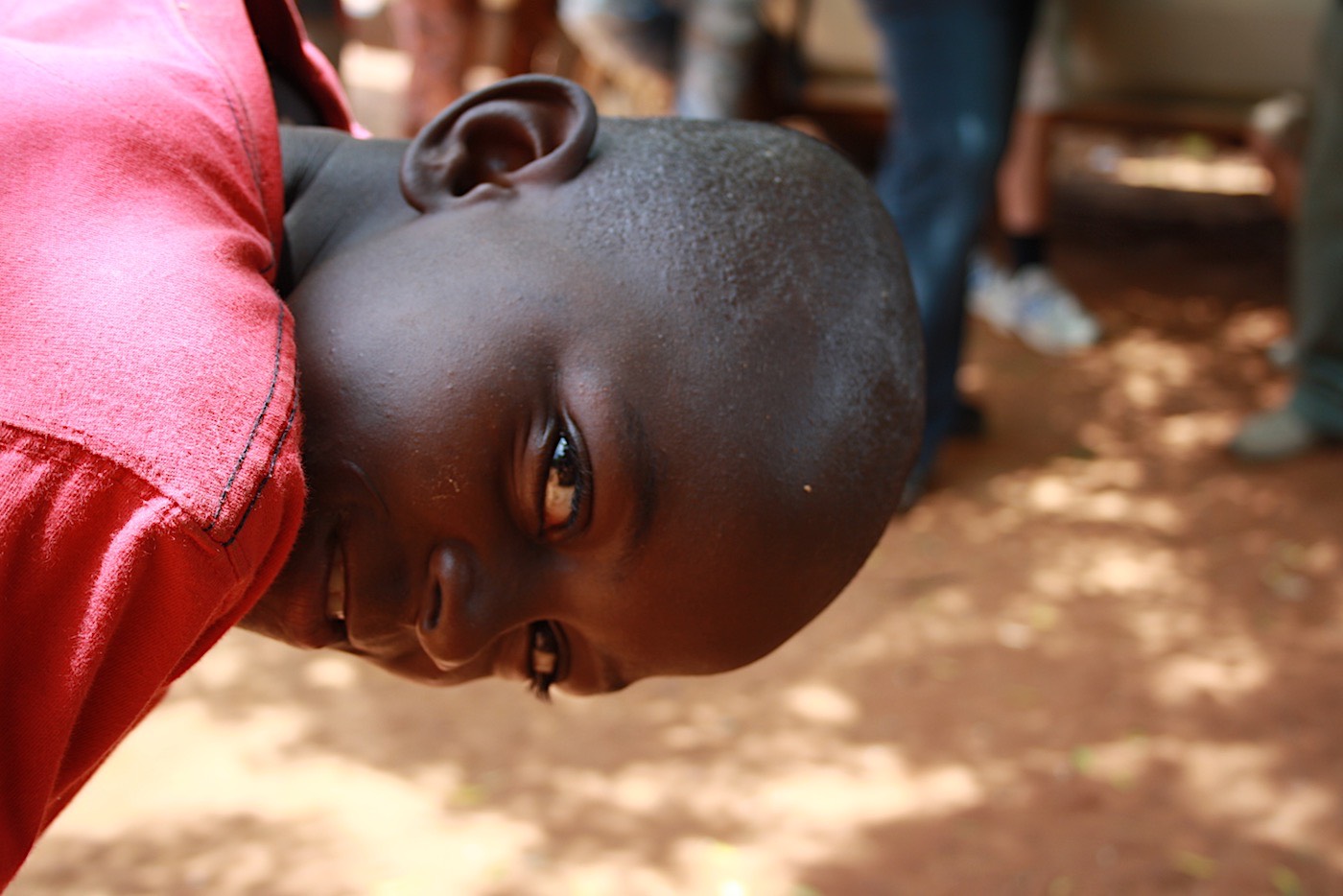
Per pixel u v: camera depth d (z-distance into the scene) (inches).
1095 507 195.9
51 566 42.9
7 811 46.0
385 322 55.7
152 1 58.9
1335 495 195.0
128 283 45.8
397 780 132.2
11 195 46.6
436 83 275.7
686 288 56.4
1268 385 241.6
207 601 44.8
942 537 186.1
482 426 54.5
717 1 237.6
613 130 63.1
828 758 137.4
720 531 55.7
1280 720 143.1
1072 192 374.9
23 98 49.3
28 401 42.6
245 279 49.5
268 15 67.5
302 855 120.0
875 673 153.3
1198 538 186.1
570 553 57.1
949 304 181.5
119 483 43.0
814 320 58.4
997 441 217.5
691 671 61.3
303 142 64.2
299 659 154.8
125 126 50.4
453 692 149.3
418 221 59.4
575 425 54.6
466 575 55.9
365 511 55.5
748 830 125.7
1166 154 429.7
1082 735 140.9
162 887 114.6
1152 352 257.8
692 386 55.2
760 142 64.4
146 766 132.0
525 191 59.0
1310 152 201.6
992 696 148.7
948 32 170.2
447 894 115.6
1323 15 224.2
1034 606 168.1
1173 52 249.3
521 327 55.0
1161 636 161.0
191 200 50.7
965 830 125.3
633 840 123.9
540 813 127.6
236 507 44.7
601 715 145.3
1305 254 204.7
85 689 44.3
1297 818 127.2
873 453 59.2
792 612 59.7
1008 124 184.2
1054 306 259.8
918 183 177.6
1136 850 122.3
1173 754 137.2
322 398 55.2
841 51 264.1
